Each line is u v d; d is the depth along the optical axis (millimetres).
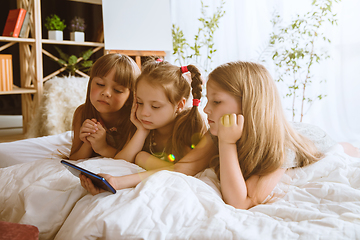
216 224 625
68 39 3092
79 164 875
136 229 627
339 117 2527
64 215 750
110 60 1007
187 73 975
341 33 2438
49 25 2770
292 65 2504
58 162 940
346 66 2457
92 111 1115
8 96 2938
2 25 2830
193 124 974
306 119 2613
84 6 3105
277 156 834
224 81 826
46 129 2273
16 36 2461
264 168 835
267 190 811
